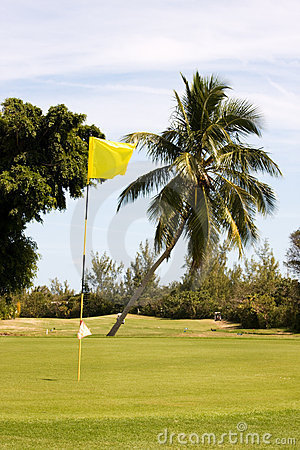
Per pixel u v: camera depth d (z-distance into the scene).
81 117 24.36
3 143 24.38
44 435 5.40
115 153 10.41
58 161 24.27
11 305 29.22
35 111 24.45
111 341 18.23
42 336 21.36
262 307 35.44
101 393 7.73
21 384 8.56
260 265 41.72
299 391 7.97
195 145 24.50
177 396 7.50
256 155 24.05
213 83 24.50
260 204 24.45
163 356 13.16
